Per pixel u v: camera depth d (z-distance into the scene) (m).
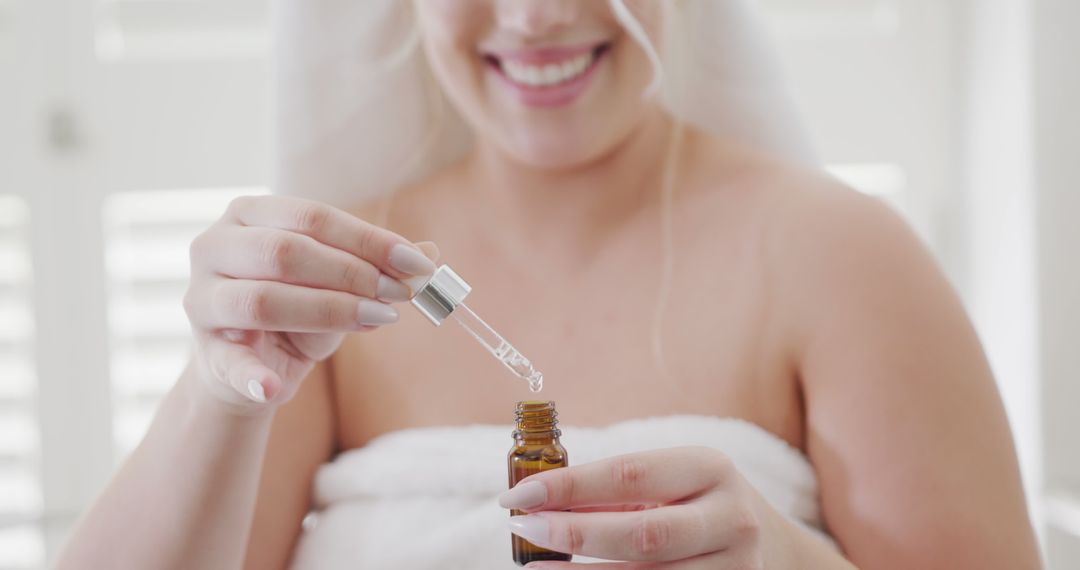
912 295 0.79
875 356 0.79
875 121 1.37
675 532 0.63
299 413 0.87
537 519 0.64
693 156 0.89
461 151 0.95
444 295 0.69
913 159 1.37
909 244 0.81
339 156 0.94
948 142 1.36
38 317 1.42
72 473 1.43
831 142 1.37
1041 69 1.22
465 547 0.79
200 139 1.41
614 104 0.82
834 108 1.37
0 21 1.41
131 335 1.42
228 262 0.70
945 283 0.81
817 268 0.82
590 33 0.80
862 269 0.81
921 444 0.77
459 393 0.86
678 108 0.91
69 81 1.41
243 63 1.40
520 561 0.68
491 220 0.89
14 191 1.42
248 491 0.75
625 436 0.80
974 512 0.76
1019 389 1.28
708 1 0.89
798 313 0.81
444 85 0.86
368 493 0.84
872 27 1.36
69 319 1.42
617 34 0.81
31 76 1.41
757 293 0.83
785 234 0.83
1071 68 1.22
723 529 0.64
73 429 1.42
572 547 0.63
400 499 0.82
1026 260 1.24
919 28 1.35
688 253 0.85
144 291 1.42
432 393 0.87
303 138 0.93
